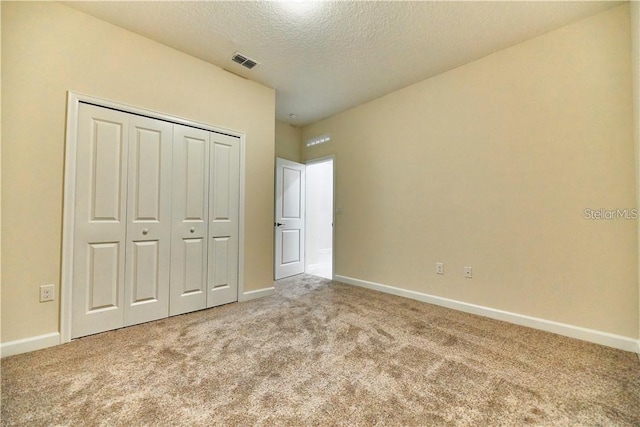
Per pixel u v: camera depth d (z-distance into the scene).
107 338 2.06
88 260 2.10
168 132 2.52
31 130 1.88
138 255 2.35
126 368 1.65
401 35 2.32
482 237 2.62
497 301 2.51
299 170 4.64
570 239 2.14
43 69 1.93
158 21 2.19
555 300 2.20
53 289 1.94
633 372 1.62
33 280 1.88
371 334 2.16
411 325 2.35
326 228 6.59
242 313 2.63
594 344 1.99
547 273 2.24
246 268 3.08
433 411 1.30
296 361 1.74
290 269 4.44
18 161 1.83
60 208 1.97
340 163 4.06
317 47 2.51
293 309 2.76
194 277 2.68
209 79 2.78
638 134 1.78
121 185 2.26
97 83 2.15
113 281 2.21
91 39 2.12
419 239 3.11
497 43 2.41
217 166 2.85
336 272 4.07
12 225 1.81
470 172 2.71
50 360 1.74
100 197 2.16
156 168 2.45
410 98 3.21
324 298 3.15
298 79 3.10
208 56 2.67
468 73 2.73
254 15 2.12
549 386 1.49
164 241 2.49
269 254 3.29
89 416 1.25
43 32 1.93
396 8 2.02
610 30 1.99
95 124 2.14
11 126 1.81
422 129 3.10
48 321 1.93
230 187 2.95
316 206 5.35
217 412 1.29
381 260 3.49
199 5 2.01
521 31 2.25
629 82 1.92
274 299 3.11
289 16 2.12
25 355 1.79
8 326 1.79
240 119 3.02
